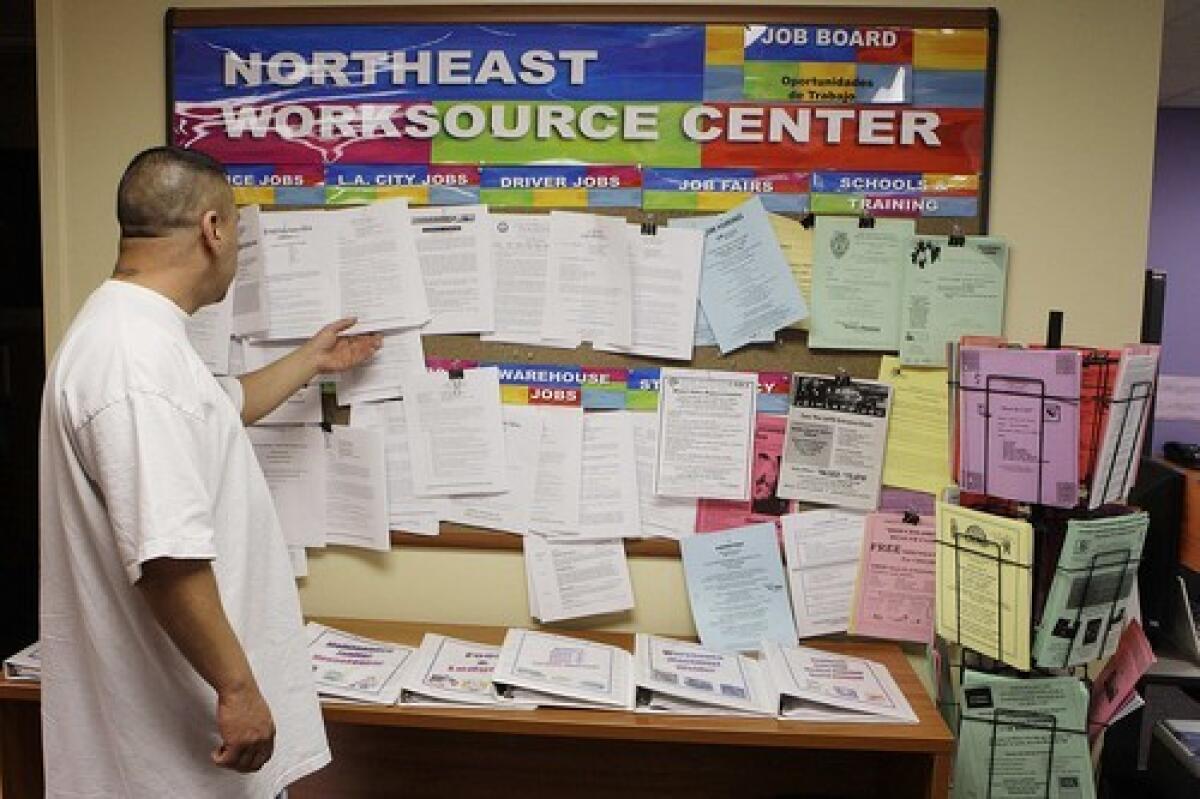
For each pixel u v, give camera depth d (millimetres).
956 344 1462
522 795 1881
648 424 1763
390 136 1774
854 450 1723
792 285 1707
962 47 1674
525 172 1756
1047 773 1375
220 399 1265
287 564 1371
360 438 1803
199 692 1229
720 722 1415
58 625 1262
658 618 1793
